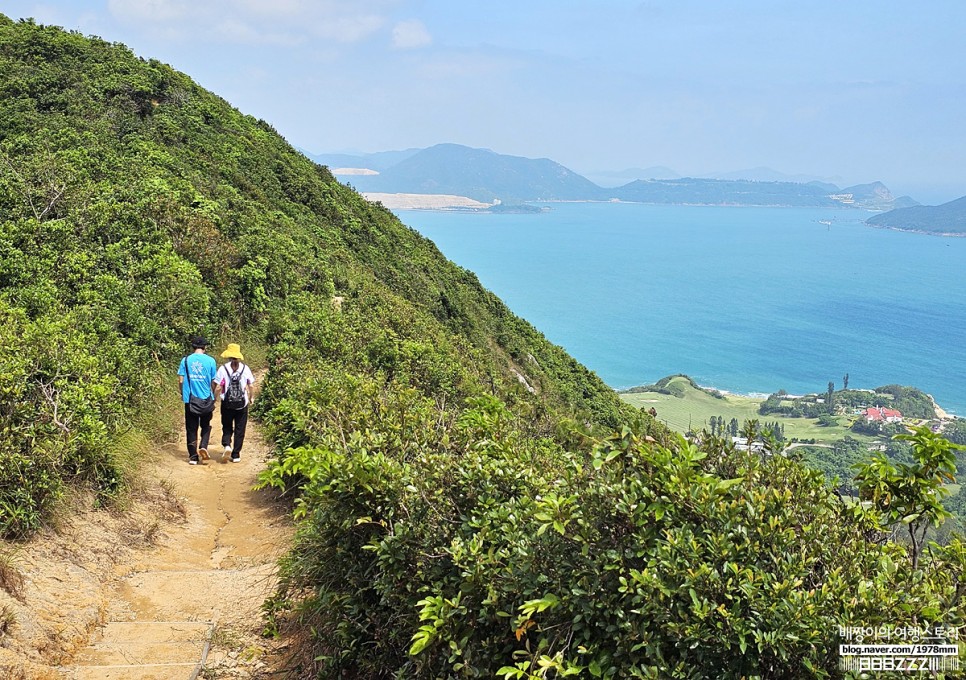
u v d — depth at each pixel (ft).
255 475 29.66
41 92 85.51
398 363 47.37
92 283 40.73
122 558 19.43
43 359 25.39
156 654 14.97
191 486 27.66
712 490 10.63
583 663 10.32
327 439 16.67
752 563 10.11
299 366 39.06
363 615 13.69
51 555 17.48
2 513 17.44
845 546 10.80
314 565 15.12
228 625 16.65
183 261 48.80
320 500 14.49
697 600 9.37
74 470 21.33
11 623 13.64
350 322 56.44
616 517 10.87
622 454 11.71
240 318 52.19
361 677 13.65
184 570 20.02
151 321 39.93
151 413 31.76
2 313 30.63
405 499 13.37
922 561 11.19
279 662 15.14
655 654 9.51
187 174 75.97
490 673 11.17
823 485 12.11
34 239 42.98
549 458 17.37
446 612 11.30
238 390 30.89
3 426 20.07
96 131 78.74
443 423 18.85
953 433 464.24
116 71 97.25
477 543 11.72
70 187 52.01
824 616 9.17
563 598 10.55
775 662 9.37
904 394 635.66
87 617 15.79
